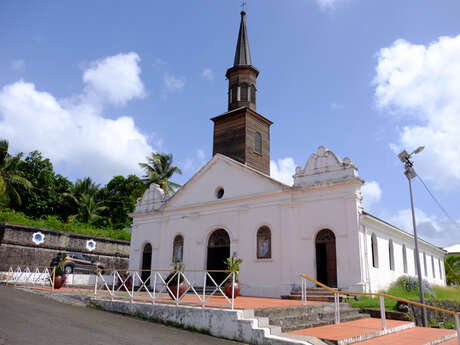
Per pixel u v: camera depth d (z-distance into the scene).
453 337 11.86
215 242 22.45
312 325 11.12
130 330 9.91
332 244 18.16
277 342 8.97
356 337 9.61
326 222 18.27
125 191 51.09
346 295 16.55
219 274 22.12
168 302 12.20
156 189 26.98
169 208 25.06
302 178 19.67
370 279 17.61
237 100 25.58
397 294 18.27
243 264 20.38
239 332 9.73
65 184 47.47
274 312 11.04
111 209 49.59
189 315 10.92
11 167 37.12
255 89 26.34
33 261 28.67
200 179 24.08
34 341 7.48
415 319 14.42
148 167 43.53
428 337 10.90
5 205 37.22
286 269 18.72
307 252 18.48
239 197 21.45
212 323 10.35
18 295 14.41
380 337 10.53
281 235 19.38
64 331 8.82
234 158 24.38
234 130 24.91
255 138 25.11
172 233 24.50
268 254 19.70
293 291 17.92
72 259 29.92
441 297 21.75
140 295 16.58
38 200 43.00
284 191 19.70
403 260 24.53
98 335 8.81
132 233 27.31
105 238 33.75
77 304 14.16
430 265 31.19
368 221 18.77
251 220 20.75
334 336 9.48
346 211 17.81
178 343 8.88
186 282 12.91
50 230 30.02
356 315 13.67
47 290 16.20
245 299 16.20
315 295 16.92
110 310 13.16
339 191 18.25
